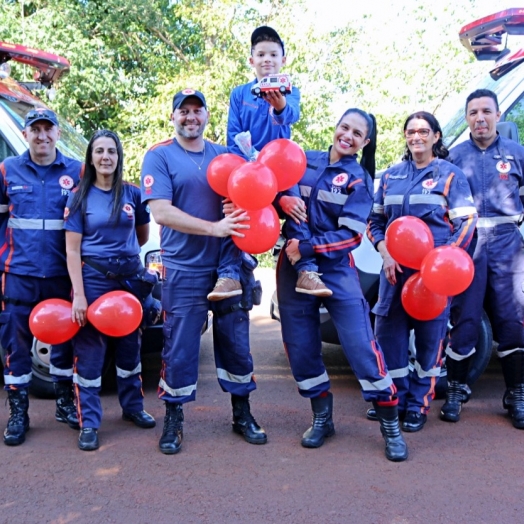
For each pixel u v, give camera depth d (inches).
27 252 152.6
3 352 176.6
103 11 581.3
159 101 535.8
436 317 156.8
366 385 142.7
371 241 167.5
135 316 146.8
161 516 118.1
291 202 141.5
